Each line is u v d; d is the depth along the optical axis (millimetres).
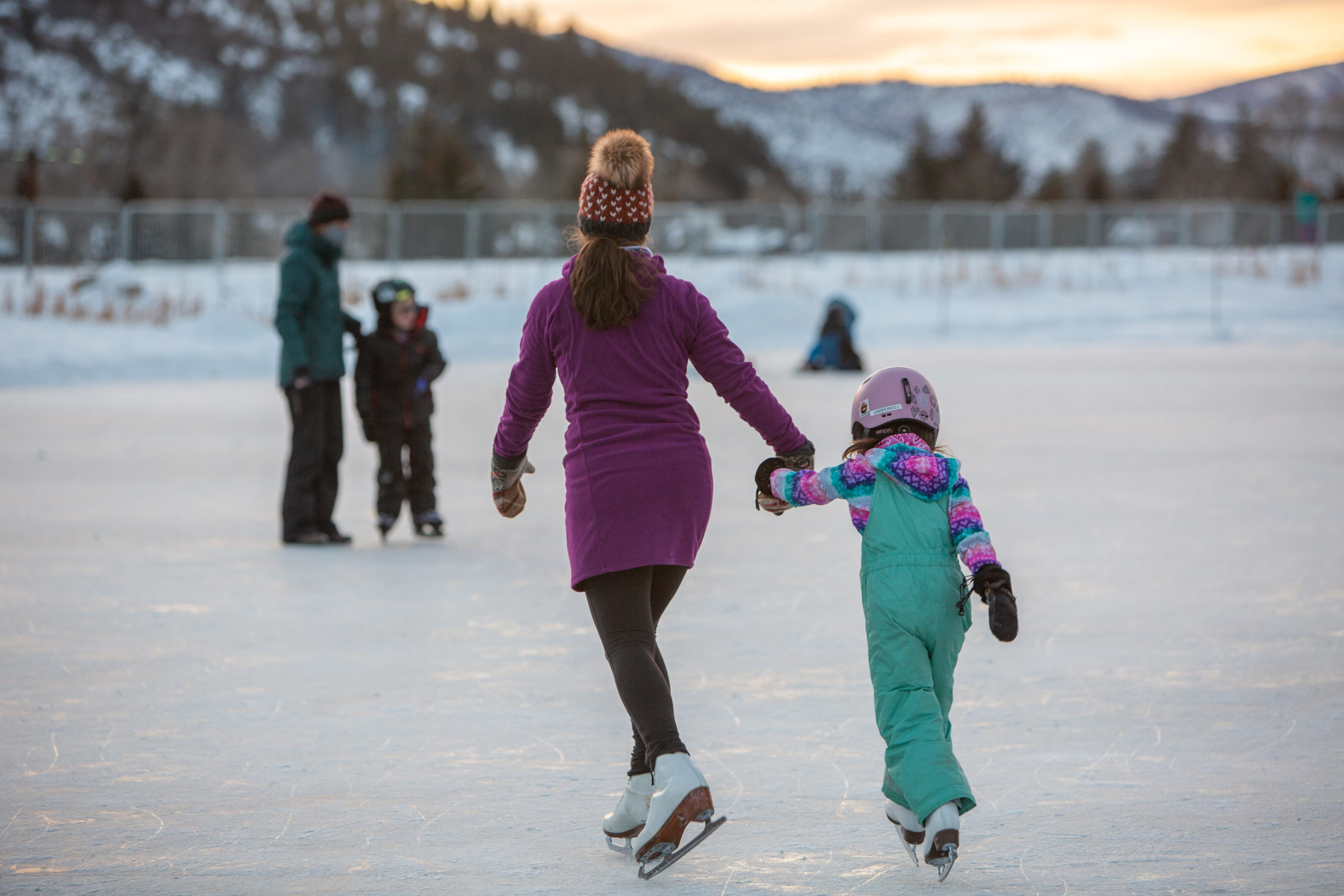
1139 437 46250
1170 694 17156
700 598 23328
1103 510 31625
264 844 12297
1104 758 14680
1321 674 18000
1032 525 29672
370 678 18297
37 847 12211
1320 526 29328
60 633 20750
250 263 115312
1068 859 11797
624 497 11469
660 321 11789
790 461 12250
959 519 11430
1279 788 13648
